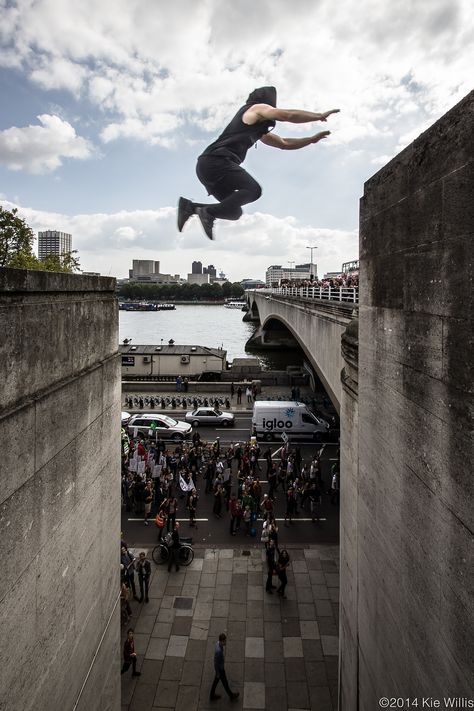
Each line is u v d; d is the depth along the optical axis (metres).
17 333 5.89
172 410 45.62
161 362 58.50
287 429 36.78
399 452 7.87
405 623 7.48
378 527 9.02
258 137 4.52
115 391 10.70
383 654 8.61
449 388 5.98
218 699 13.25
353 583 11.19
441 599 6.17
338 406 23.97
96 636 9.12
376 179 9.37
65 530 7.45
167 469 26.09
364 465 10.16
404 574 7.57
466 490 5.50
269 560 17.97
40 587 6.48
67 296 7.74
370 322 9.79
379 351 9.11
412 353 7.31
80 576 8.18
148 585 17.58
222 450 33.69
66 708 7.46
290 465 27.47
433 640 6.41
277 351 99.12
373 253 9.58
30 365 6.30
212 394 51.88
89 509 8.70
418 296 7.09
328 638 15.63
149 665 14.44
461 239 5.67
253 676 14.09
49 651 6.78
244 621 16.39
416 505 7.09
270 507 21.55
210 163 4.34
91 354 9.00
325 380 28.19
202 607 17.11
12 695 5.63
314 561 20.08
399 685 7.73
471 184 5.42
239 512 22.33
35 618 6.31
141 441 32.53
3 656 5.41
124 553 17.61
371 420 9.62
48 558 6.77
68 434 7.60
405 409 7.61
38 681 6.38
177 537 19.61
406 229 7.62
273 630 15.97
